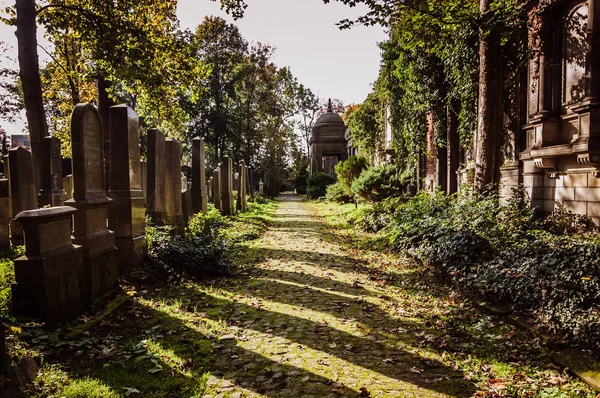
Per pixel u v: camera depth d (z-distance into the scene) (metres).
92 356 3.75
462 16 9.65
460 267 6.28
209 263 7.42
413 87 16.48
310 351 4.02
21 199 8.78
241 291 6.32
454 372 3.58
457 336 4.43
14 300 4.21
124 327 4.58
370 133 28.94
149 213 9.24
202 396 3.16
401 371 3.60
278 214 22.03
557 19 8.82
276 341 4.28
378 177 16.23
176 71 12.77
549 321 4.23
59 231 4.61
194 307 5.36
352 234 12.83
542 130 8.98
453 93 13.23
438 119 15.49
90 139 5.54
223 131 41.12
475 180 9.57
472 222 7.65
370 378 3.46
